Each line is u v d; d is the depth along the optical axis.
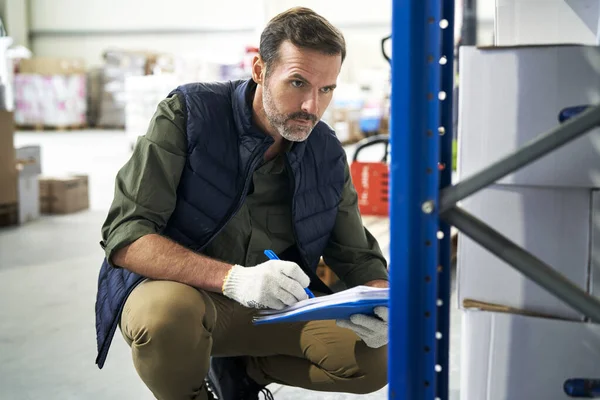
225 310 1.74
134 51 13.85
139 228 1.60
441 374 1.23
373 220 4.34
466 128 1.18
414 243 1.15
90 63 15.89
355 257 1.88
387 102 12.09
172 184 1.66
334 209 1.85
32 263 4.07
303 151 1.75
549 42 1.38
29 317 3.09
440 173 1.19
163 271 1.58
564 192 1.15
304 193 1.77
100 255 4.27
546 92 1.13
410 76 1.11
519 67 1.14
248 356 1.88
